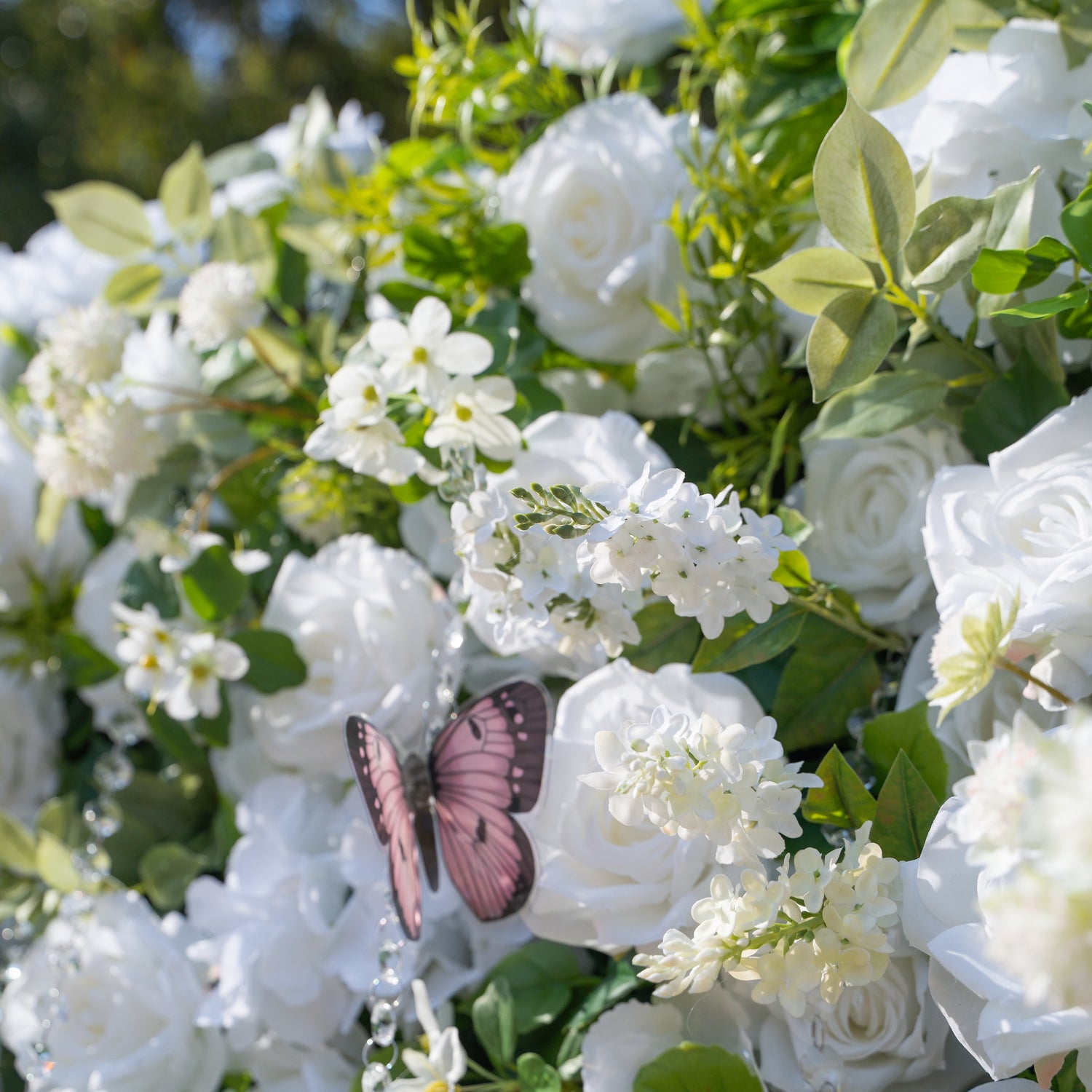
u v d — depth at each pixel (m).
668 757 0.68
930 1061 0.72
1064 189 0.79
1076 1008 0.64
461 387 0.75
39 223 3.92
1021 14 0.77
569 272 0.86
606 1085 0.74
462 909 0.80
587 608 0.72
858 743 0.77
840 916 0.68
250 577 0.90
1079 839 0.57
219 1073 0.84
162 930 0.87
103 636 0.93
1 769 0.97
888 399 0.76
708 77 0.90
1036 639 0.70
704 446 0.86
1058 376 0.76
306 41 4.09
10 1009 0.87
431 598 0.83
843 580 0.79
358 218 0.92
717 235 0.81
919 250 0.73
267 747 0.85
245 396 0.91
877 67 0.76
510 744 0.75
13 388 1.04
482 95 0.91
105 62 4.12
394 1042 0.79
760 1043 0.74
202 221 0.93
